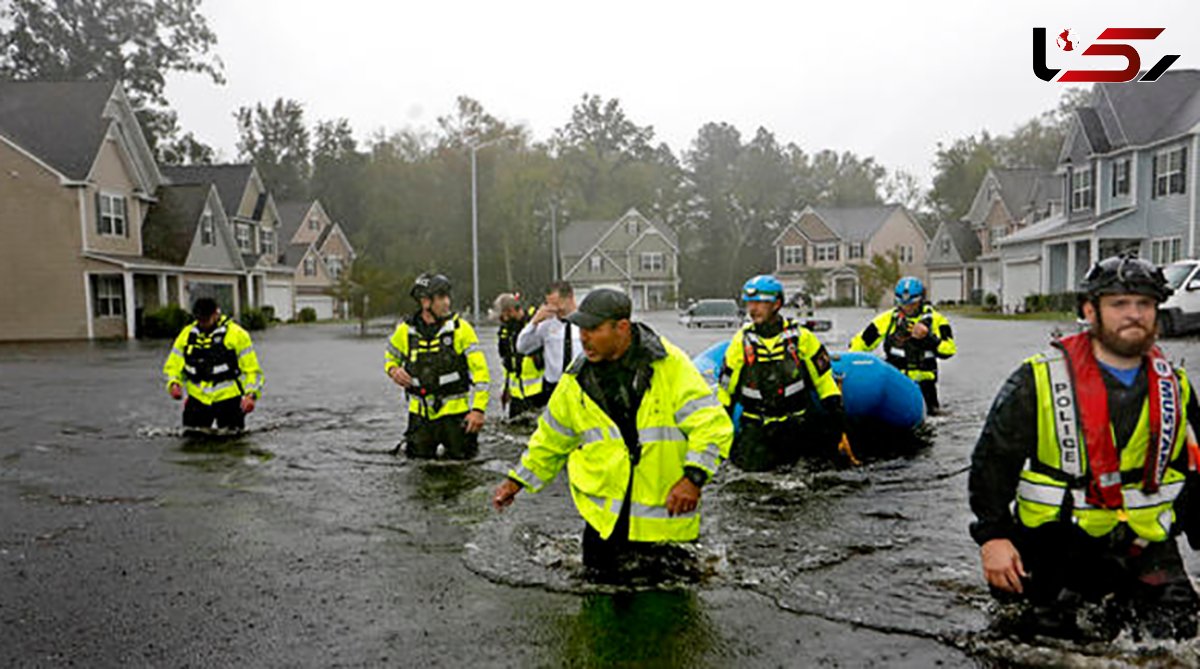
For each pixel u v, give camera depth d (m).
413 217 68.38
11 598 3.90
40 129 32.69
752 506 5.29
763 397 6.33
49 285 31.83
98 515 5.38
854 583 3.89
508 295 9.16
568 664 3.13
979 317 35.06
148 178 37.41
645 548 4.01
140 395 12.49
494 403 10.83
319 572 4.21
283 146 91.50
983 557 3.12
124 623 3.59
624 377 3.88
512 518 5.16
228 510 5.48
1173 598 3.03
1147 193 31.78
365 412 10.39
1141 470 2.98
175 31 58.09
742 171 87.19
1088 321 2.97
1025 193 55.28
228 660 3.22
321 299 61.09
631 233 74.50
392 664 3.16
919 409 7.48
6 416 10.16
